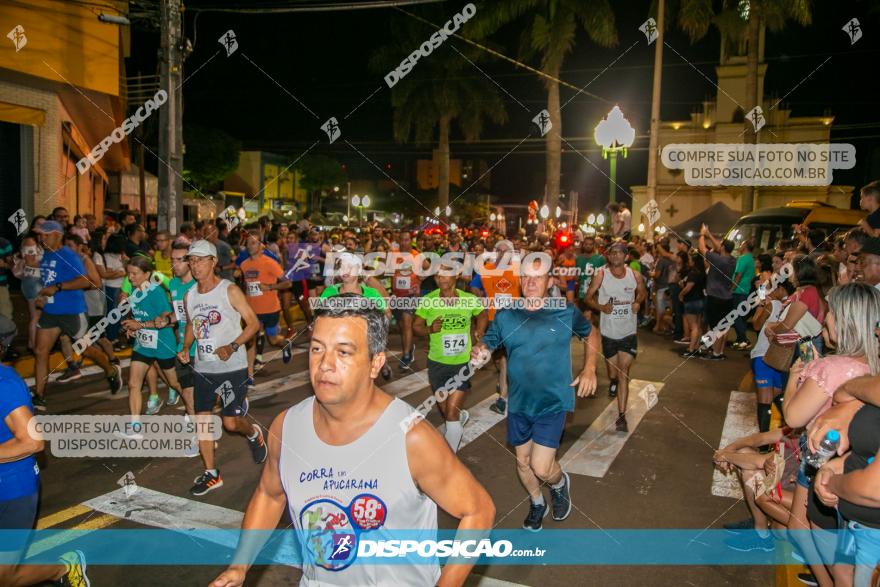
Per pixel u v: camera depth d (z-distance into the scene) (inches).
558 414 183.2
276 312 397.1
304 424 88.2
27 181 546.3
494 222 1627.7
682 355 482.9
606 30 1060.5
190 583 161.6
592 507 212.7
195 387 217.2
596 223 1526.8
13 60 473.7
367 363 84.1
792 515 141.1
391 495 84.9
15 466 126.5
